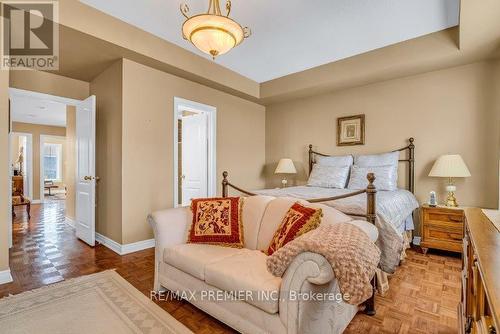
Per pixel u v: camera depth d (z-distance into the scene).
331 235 1.35
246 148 4.84
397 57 3.22
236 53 3.49
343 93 4.22
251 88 4.54
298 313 1.25
